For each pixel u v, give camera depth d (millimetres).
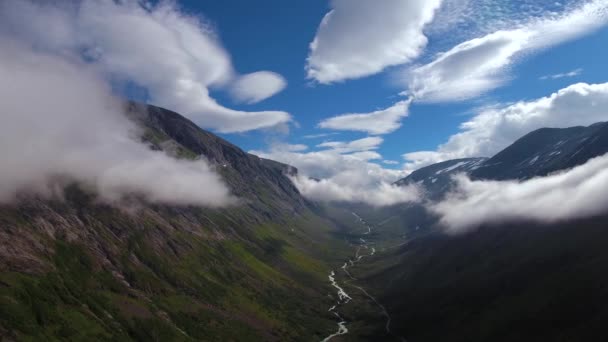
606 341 152625
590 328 164000
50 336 162500
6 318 157875
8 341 146750
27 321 163125
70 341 165625
